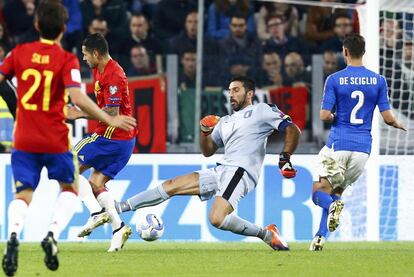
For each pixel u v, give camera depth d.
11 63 20.55
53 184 36.03
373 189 37.47
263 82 50.97
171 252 29.50
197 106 49.06
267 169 36.97
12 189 35.91
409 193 38.72
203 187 29.80
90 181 30.98
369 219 37.56
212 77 50.62
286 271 23.20
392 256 28.36
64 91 20.66
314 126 50.81
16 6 51.19
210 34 51.38
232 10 51.81
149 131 48.81
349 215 38.09
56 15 20.55
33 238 35.84
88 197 30.25
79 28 51.03
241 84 29.70
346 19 52.62
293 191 37.12
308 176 37.19
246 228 29.73
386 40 44.34
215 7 51.75
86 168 31.25
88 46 29.47
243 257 27.44
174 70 49.88
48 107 20.38
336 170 30.72
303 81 51.16
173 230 36.53
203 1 50.16
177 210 36.56
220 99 50.00
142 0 51.66
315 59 51.41
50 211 35.97
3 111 40.38
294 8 52.41
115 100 29.58
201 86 50.12
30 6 51.34
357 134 30.59
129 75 49.38
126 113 30.30
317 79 51.38
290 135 28.84
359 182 38.12
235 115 29.78
